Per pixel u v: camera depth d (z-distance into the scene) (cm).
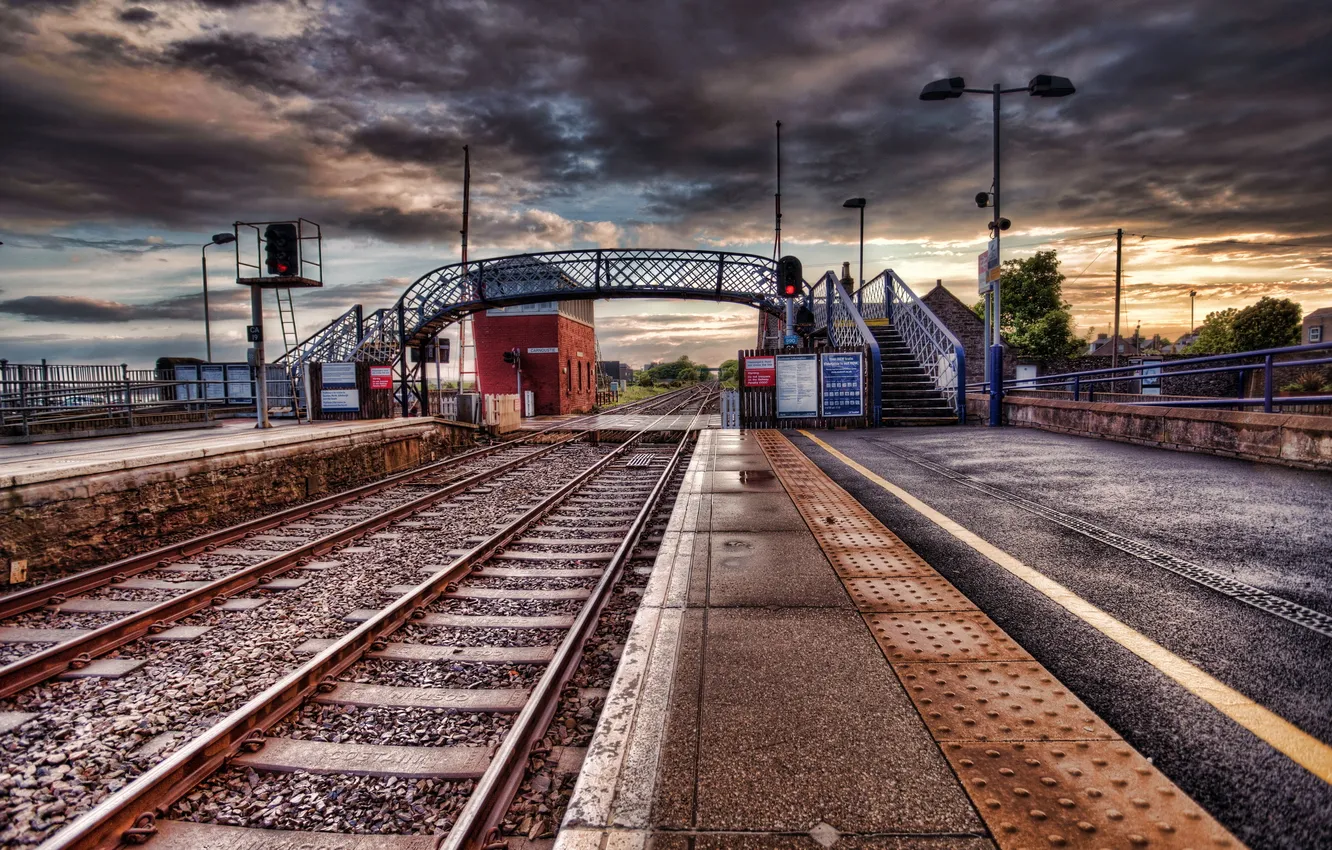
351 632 468
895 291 2220
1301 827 201
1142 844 194
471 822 269
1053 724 261
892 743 250
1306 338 5909
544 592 602
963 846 197
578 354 4347
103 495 802
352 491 1135
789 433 1474
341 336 2450
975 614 376
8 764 346
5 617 566
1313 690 284
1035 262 4825
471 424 2095
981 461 955
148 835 283
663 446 2027
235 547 800
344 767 332
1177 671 304
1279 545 490
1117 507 627
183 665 467
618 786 229
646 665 318
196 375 2275
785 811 214
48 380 1425
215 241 2862
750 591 420
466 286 2481
